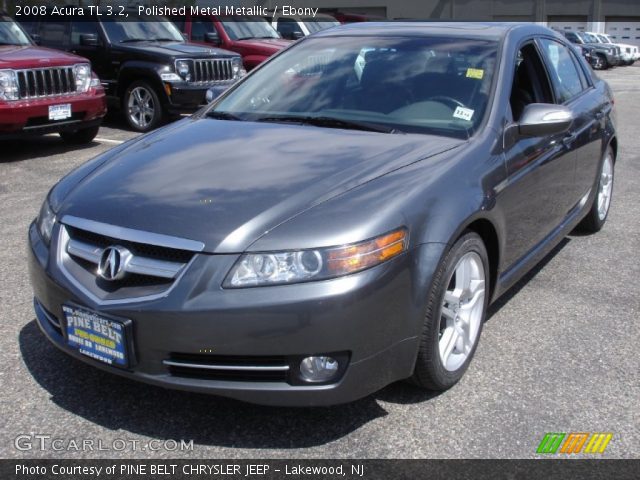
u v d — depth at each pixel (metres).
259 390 2.63
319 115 3.83
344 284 2.58
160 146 3.56
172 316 2.58
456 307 3.18
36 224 3.30
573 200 4.73
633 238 5.62
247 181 2.98
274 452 2.75
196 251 2.61
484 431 2.91
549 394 3.21
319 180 2.95
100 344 2.77
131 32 10.66
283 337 2.56
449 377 3.14
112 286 2.76
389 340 2.74
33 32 11.07
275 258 2.58
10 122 7.75
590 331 3.89
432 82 3.85
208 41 12.22
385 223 2.71
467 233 3.12
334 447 2.79
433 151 3.29
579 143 4.57
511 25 4.41
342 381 2.66
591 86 5.40
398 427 2.93
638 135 10.81
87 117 8.66
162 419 2.96
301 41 4.65
